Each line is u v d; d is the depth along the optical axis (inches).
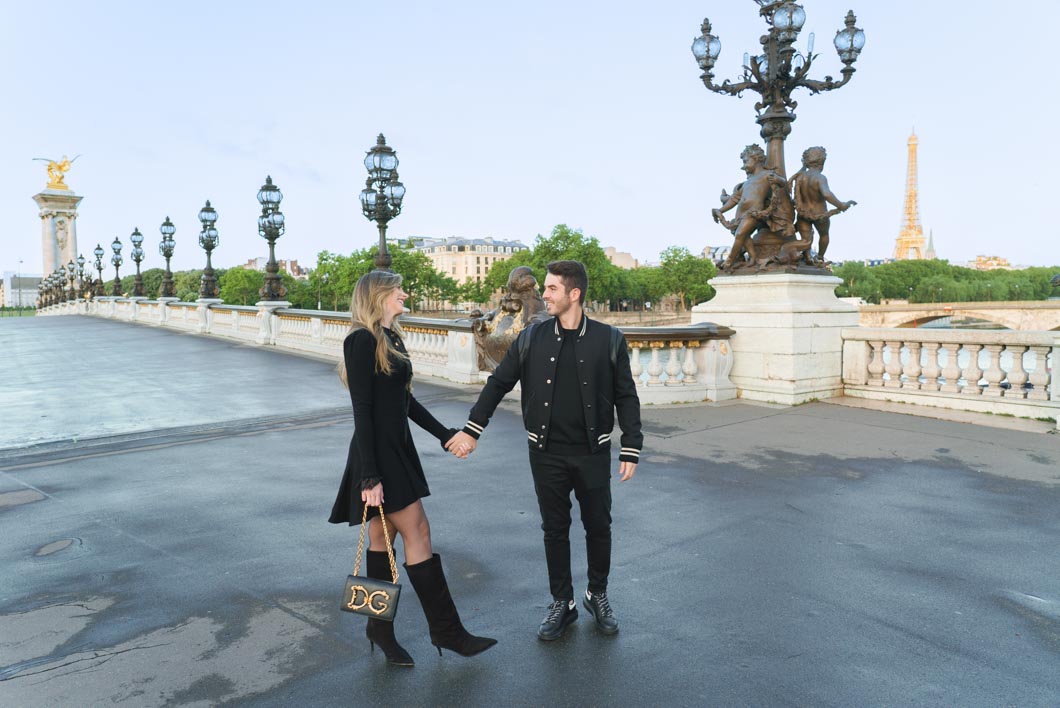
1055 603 145.9
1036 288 5654.5
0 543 182.9
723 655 125.6
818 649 127.5
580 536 187.9
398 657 121.9
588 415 128.5
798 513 205.3
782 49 408.2
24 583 157.2
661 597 150.1
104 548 179.3
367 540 184.2
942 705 109.8
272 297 847.1
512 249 7849.4
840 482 236.8
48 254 2945.4
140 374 564.4
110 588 154.6
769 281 398.3
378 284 119.8
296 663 123.1
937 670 120.1
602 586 136.6
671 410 371.2
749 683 116.3
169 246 1263.5
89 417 371.2
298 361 660.1
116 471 257.9
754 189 410.0
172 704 110.1
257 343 848.3
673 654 126.0
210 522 199.8
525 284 437.1
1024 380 346.6
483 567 165.6
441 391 446.3
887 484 234.2
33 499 222.8
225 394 454.6
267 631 135.0
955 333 362.9
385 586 117.8
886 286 5885.8
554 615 133.4
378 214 570.6
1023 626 135.8
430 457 277.3
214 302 1022.4
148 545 181.3
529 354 132.5
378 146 561.6
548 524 134.0
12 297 5251.0
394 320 125.6
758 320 397.4
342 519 124.4
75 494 228.2
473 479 243.8
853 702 110.7
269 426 344.5
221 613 142.5
